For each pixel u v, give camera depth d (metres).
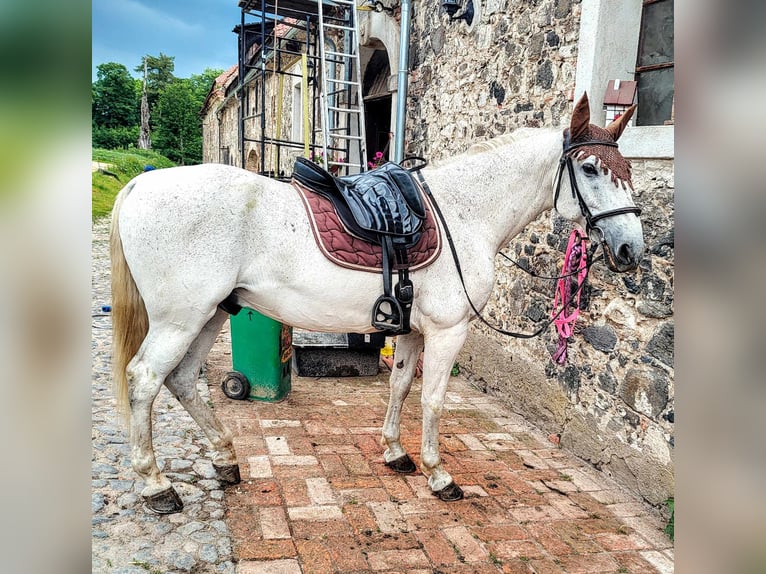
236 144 20.00
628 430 3.22
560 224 3.88
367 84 8.15
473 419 4.18
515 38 4.34
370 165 6.82
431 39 5.82
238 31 9.06
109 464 2.95
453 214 2.79
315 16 7.85
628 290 3.24
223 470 2.88
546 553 2.55
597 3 3.37
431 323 2.79
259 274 2.47
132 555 2.25
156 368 2.40
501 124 4.57
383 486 3.04
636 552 2.61
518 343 4.34
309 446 3.48
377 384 4.83
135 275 2.38
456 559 2.45
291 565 2.31
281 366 4.18
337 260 2.48
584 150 2.61
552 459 3.58
